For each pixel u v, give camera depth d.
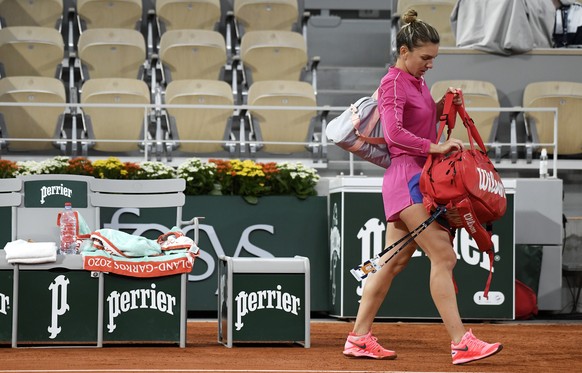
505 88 36.41
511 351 19.78
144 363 17.19
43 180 22.48
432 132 18.05
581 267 30.16
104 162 27.84
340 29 47.25
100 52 38.94
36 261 19.80
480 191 16.62
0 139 32.84
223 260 20.97
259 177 27.97
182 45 38.66
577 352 19.72
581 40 37.84
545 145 33.56
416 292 26.73
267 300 20.39
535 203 29.03
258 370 16.23
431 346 20.77
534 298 28.00
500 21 36.19
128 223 27.28
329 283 28.14
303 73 40.66
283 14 43.47
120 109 34.34
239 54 43.56
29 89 35.97
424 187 16.94
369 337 18.28
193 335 22.95
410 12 17.81
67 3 46.09
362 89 42.62
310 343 20.91
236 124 38.62
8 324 19.91
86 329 20.08
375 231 26.58
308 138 34.59
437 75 36.34
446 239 17.27
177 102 34.88
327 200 28.33
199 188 27.94
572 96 34.78
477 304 26.84
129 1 42.66
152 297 20.31
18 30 39.69
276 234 28.06
